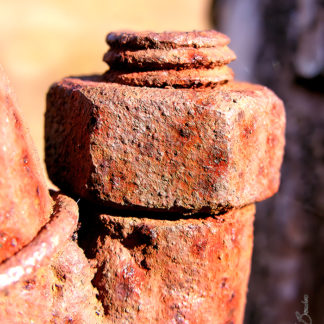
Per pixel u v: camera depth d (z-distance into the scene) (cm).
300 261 24
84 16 67
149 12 72
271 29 24
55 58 58
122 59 12
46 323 11
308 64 22
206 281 11
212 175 11
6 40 58
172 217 11
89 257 11
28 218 10
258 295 25
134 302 11
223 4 27
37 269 10
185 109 11
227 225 11
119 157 11
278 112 12
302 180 23
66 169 12
